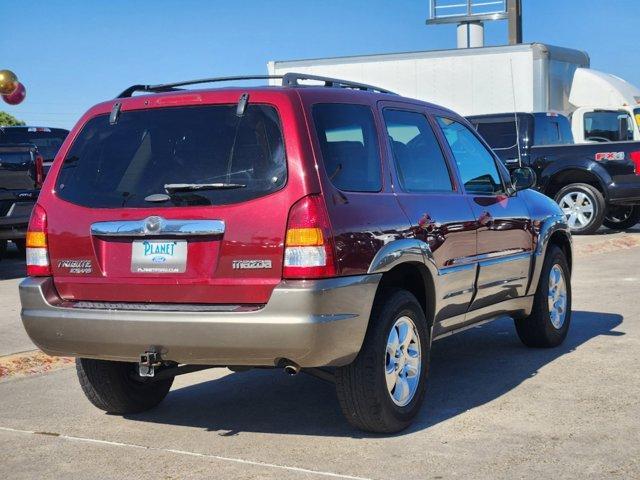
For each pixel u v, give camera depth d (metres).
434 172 5.93
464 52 19.30
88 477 4.67
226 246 4.77
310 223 4.66
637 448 4.84
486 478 4.46
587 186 16.12
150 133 5.15
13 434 5.47
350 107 5.28
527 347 7.48
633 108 17.59
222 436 5.34
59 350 5.19
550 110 18.86
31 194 13.37
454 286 5.83
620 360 6.88
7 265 14.55
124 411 5.85
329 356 4.71
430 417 5.56
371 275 4.92
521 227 6.79
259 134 4.88
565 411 5.57
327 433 5.33
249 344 4.67
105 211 5.07
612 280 11.03
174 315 4.77
